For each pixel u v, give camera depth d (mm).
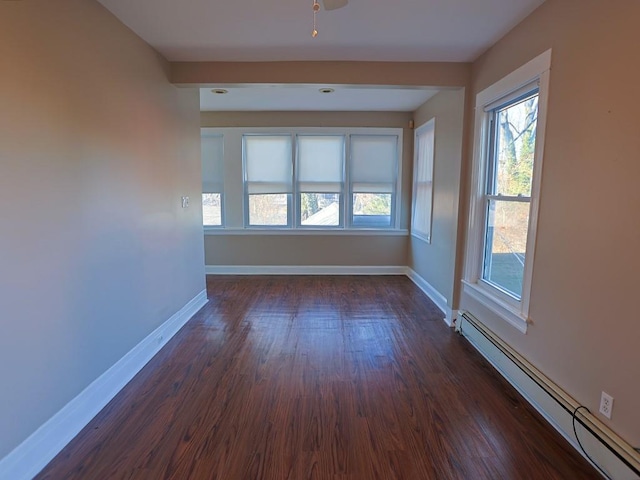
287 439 1927
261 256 5551
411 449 1853
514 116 2654
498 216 2883
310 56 3039
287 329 3443
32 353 1696
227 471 1704
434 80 3188
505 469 1722
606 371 1688
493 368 2686
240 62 3150
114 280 2367
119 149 2412
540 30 2186
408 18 2369
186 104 3574
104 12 2230
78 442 1894
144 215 2762
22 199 1633
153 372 2633
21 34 1612
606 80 1673
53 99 1812
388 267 5570
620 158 1596
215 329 3441
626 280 1571
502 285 2816
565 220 1958
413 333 3357
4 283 1548
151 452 1823
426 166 4699
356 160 5406
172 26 2488
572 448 1853
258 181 5461
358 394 2350
